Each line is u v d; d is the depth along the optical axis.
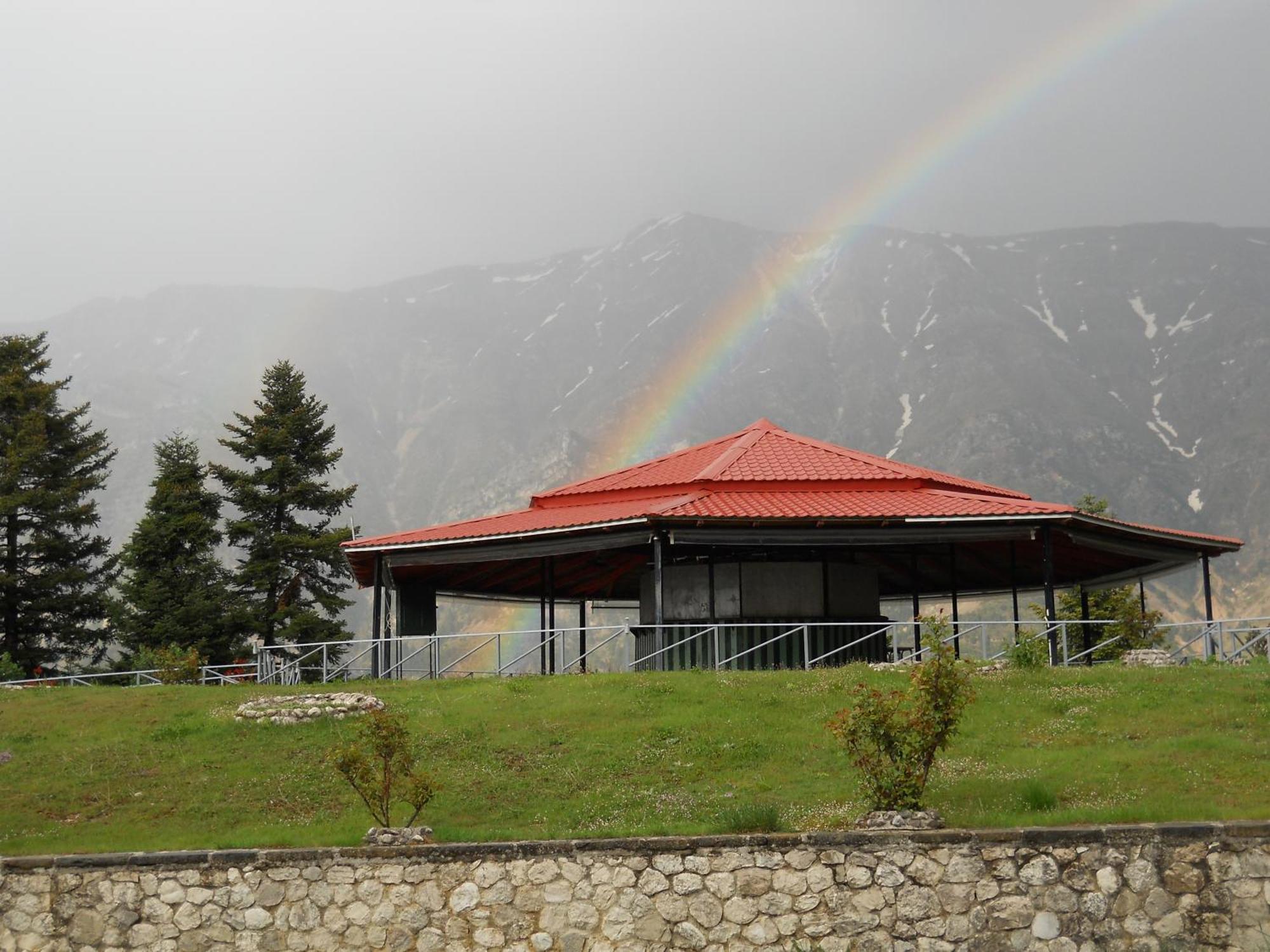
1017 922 14.13
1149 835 14.27
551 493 35.91
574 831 16.55
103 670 54.19
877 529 29.75
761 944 14.28
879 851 14.42
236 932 14.88
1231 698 21.80
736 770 20.11
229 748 22.77
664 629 31.66
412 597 40.56
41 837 18.55
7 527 53.06
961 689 16.67
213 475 56.31
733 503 30.72
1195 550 32.91
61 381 57.72
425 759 21.59
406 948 14.66
